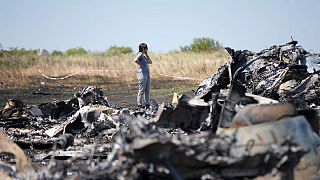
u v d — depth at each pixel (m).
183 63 60.09
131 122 9.02
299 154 9.20
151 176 8.48
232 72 19.56
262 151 8.81
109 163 8.55
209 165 8.62
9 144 12.68
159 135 8.70
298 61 20.92
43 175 9.41
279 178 8.81
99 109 22.09
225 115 12.20
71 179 8.92
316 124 14.09
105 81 55.66
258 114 9.73
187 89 46.44
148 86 28.22
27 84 51.38
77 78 56.56
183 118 15.72
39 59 67.31
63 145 17.92
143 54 28.23
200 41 89.62
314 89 19.27
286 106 9.99
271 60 20.31
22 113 24.44
